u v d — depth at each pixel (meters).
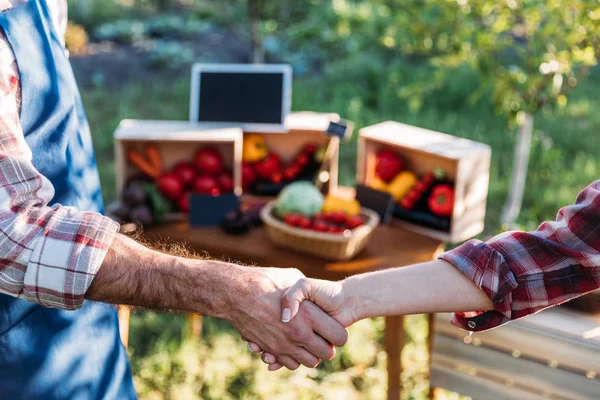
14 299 1.40
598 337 2.13
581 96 6.91
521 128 3.75
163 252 1.45
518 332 2.25
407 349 3.22
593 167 5.21
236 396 2.98
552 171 5.20
